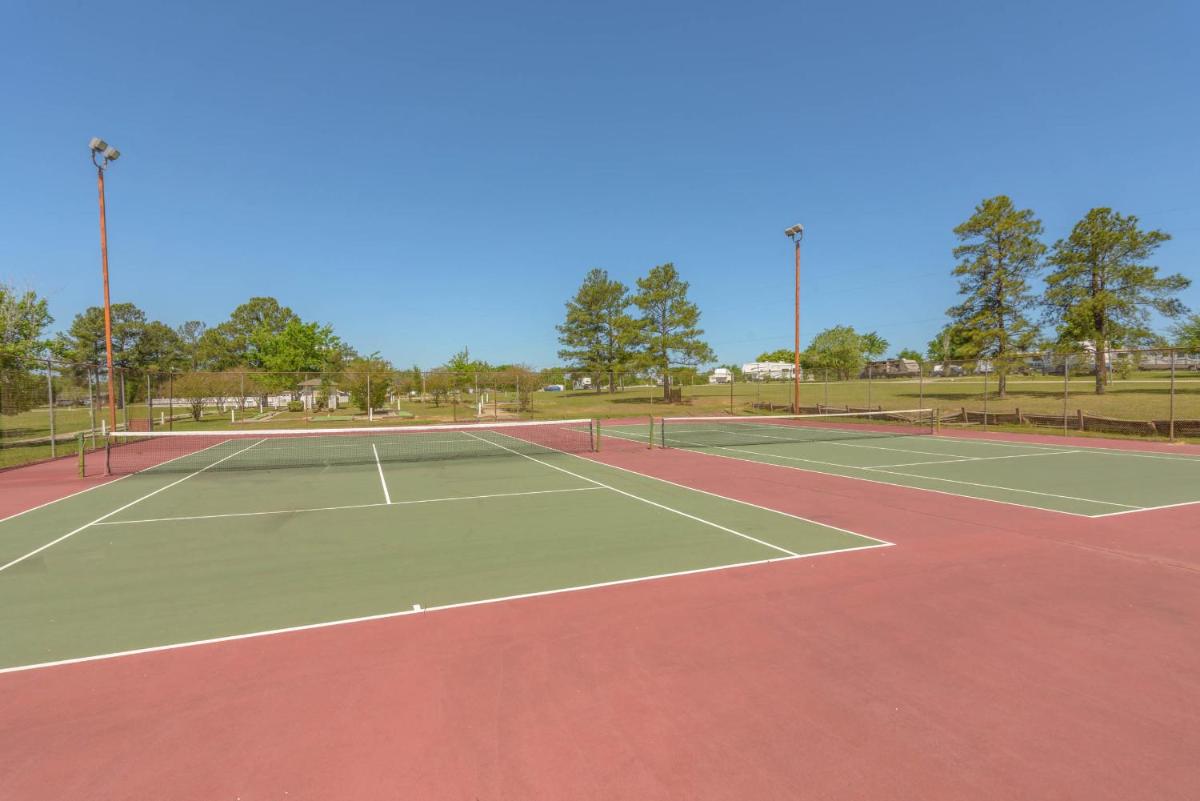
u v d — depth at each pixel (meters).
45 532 8.62
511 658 4.48
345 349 70.69
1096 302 32.78
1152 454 16.62
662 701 3.85
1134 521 8.66
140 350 80.69
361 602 5.68
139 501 11.05
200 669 4.35
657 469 14.81
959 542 7.63
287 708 3.80
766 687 4.01
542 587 6.05
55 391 21.05
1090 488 11.38
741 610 5.38
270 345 67.88
